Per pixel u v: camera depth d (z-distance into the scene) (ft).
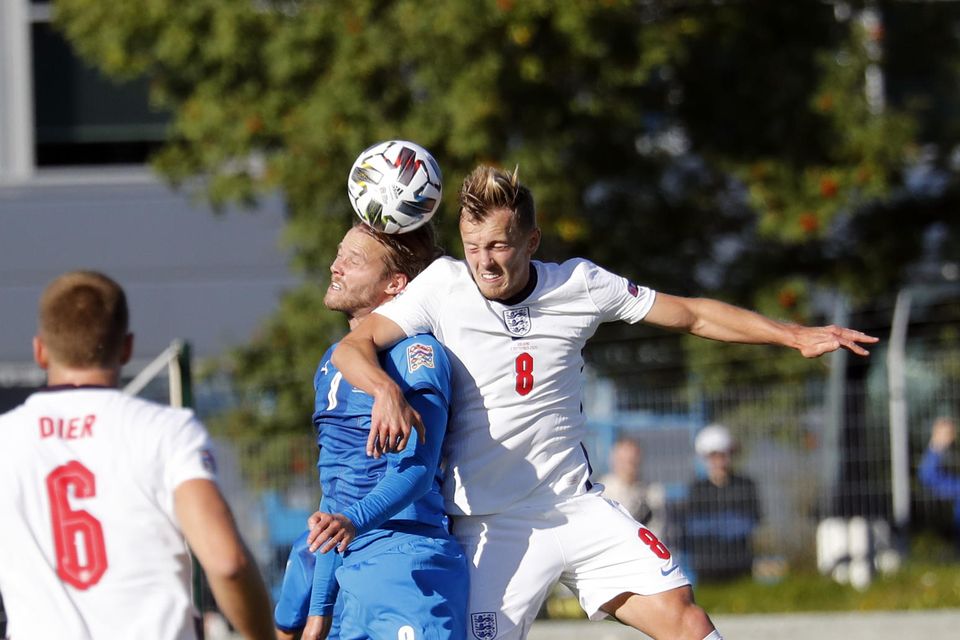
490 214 53.47
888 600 131.85
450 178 147.95
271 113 157.58
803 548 140.15
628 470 134.92
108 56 165.07
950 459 142.00
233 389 153.17
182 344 97.25
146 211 215.92
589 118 153.69
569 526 56.80
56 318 44.09
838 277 171.12
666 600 56.59
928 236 179.01
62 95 219.20
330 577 55.72
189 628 42.70
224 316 213.66
